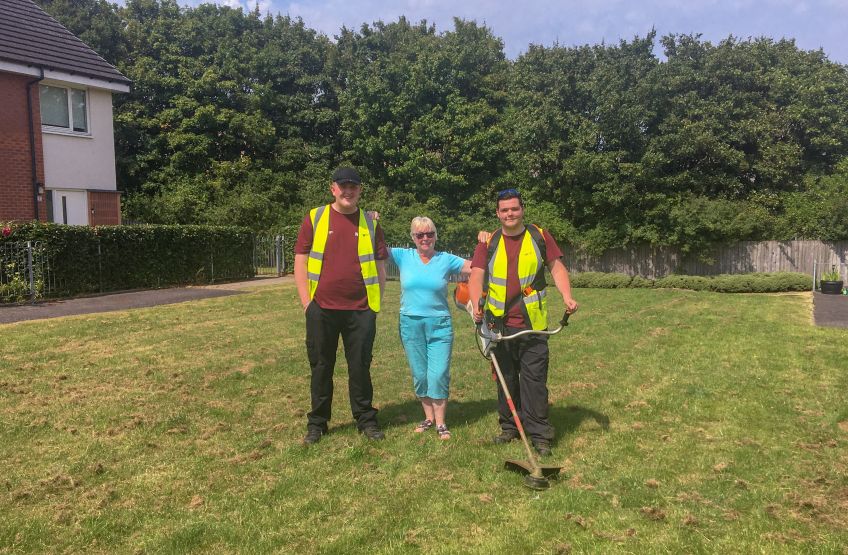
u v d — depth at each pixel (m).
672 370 6.43
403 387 5.80
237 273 17.41
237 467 3.77
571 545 2.86
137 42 25.80
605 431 4.49
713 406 5.11
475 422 4.72
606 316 10.91
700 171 22.38
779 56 24.14
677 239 21.81
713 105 21.58
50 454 3.92
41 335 7.88
